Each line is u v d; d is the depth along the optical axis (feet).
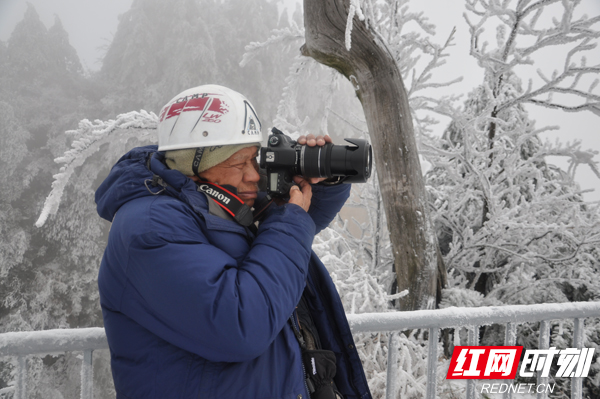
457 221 10.43
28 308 59.21
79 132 7.13
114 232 2.27
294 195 2.85
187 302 2.04
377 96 7.93
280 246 2.39
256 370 2.35
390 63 7.82
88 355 3.06
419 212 8.05
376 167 8.38
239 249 2.48
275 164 2.89
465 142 9.87
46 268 62.08
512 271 10.21
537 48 9.37
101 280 2.37
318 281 3.28
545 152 10.16
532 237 9.69
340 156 2.82
